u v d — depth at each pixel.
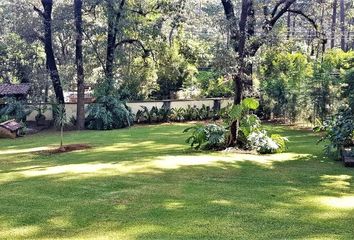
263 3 18.44
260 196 6.59
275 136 11.66
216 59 12.01
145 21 22.64
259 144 11.30
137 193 6.76
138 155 10.86
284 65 20.22
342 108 11.56
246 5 12.06
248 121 11.90
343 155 9.66
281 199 6.39
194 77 26.91
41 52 29.00
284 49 18.22
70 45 25.08
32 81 25.52
